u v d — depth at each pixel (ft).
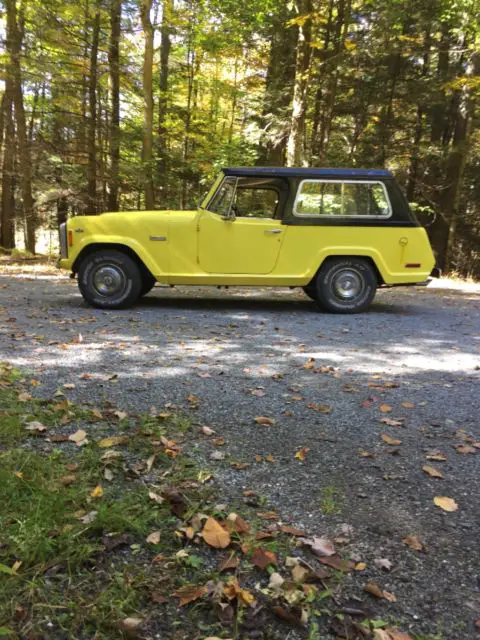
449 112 66.49
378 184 26.00
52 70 51.06
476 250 68.95
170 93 69.00
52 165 57.77
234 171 25.39
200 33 58.29
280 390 13.25
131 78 58.90
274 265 25.90
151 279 29.04
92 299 25.75
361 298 26.45
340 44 55.21
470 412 12.00
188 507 7.58
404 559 6.63
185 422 10.71
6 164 59.36
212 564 6.39
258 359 16.33
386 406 12.19
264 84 63.41
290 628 5.45
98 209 61.26
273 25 52.95
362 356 17.15
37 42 52.65
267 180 25.64
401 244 26.25
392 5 49.39
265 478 8.61
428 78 60.08
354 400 12.67
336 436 10.43
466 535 7.20
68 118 56.80
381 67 58.59
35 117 61.77
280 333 20.65
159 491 7.95
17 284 34.19
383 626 5.49
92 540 6.68
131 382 13.42
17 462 8.50
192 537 6.84
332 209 25.90
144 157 54.08
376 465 9.22
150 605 5.67
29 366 14.55
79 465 8.66
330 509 7.70
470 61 51.70
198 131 68.44
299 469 8.96
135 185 57.72
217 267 25.76
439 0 48.52
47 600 5.63
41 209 63.67
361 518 7.53
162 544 6.72
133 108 64.54
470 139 61.57
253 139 53.78
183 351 17.04
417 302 31.37
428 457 9.57
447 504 7.93
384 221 26.11
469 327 22.94
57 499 7.34
